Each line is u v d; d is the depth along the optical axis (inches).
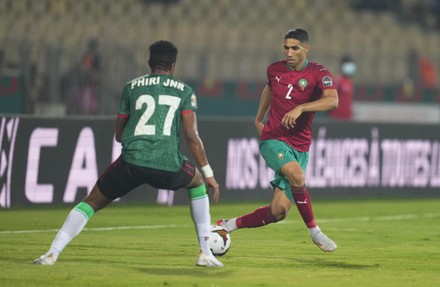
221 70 2871.6
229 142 1883.6
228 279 820.6
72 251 1043.3
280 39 3152.1
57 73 2233.0
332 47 3223.4
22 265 878.4
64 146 1673.2
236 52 2642.7
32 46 2223.2
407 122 2124.8
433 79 3006.9
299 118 1035.3
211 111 2610.7
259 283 800.3
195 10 3117.6
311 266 951.6
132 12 3016.7
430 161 2164.1
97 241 1173.7
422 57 2992.1
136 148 853.2
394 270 927.0
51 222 1433.3
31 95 2204.7
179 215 1621.6
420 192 2148.1
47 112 2230.6
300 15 3260.3
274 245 1169.4
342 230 1424.7
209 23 3093.0
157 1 3080.7
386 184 2098.9
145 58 2487.7
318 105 980.6
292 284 799.7
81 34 2881.4
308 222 1012.5
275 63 1048.2
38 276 805.2
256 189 1927.9
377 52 3181.6
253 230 1373.0
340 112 2501.2
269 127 1045.2
